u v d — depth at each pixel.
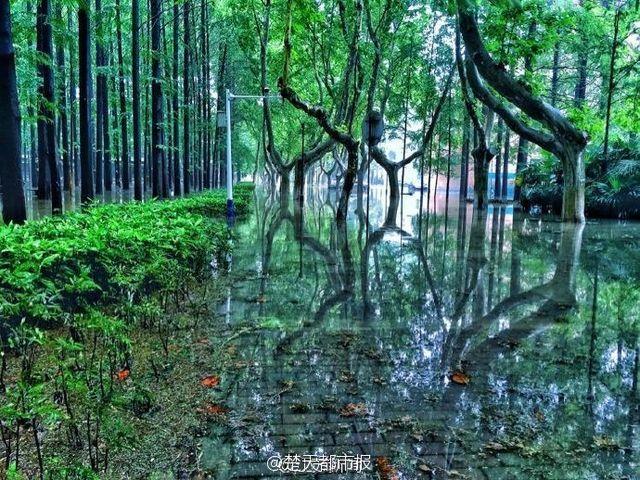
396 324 5.36
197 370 3.91
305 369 4.00
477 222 18.05
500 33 15.14
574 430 3.09
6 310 3.49
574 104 22.53
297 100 12.38
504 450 2.84
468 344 4.71
